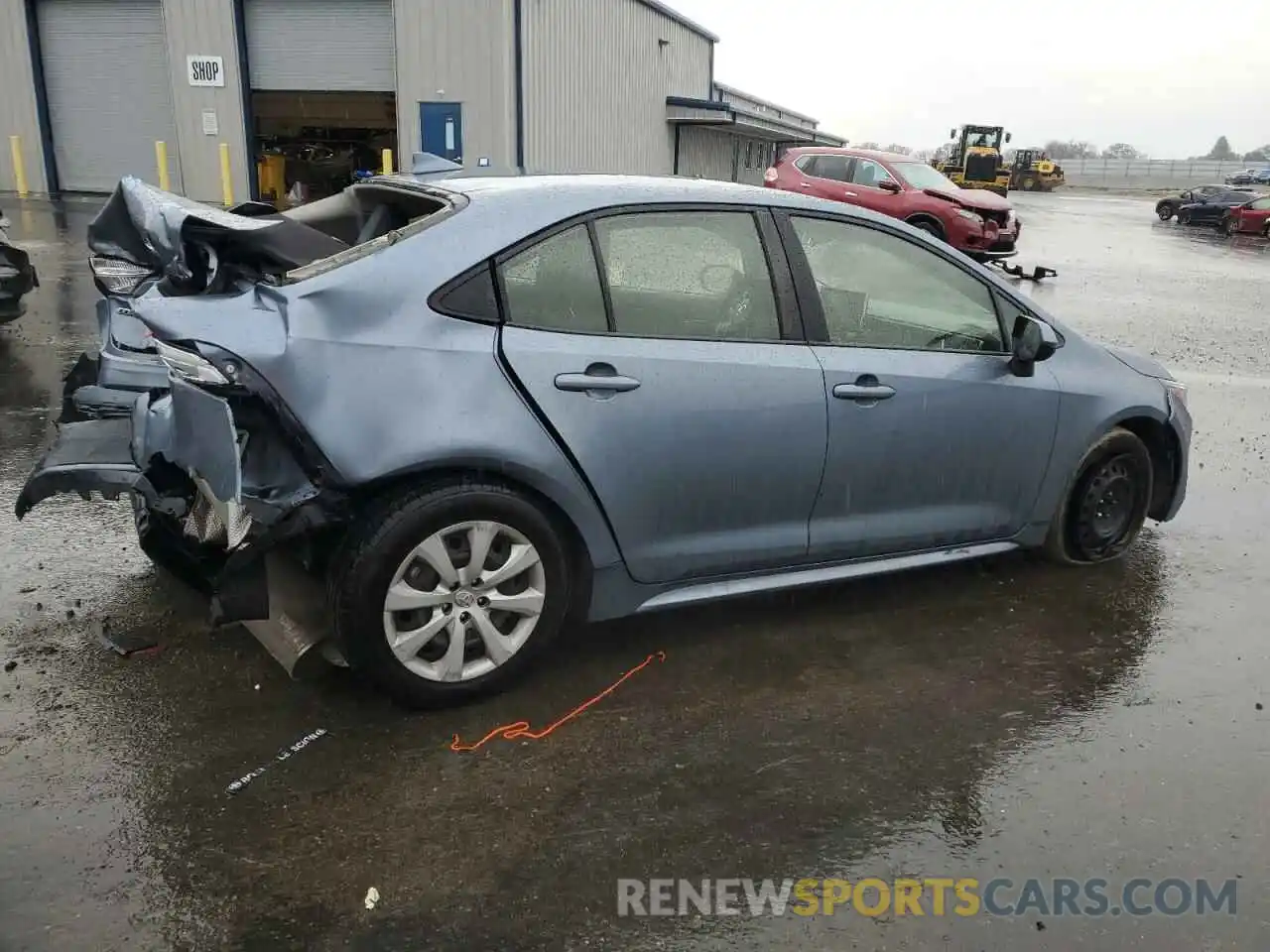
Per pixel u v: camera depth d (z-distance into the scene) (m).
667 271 3.51
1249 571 4.77
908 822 2.89
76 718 3.23
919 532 4.07
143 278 4.30
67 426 3.97
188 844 2.68
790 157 18.97
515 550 3.29
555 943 2.41
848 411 3.74
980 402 4.05
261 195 23.23
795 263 3.74
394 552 3.07
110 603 4.00
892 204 17.55
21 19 23.09
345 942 2.39
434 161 4.37
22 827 2.71
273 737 3.18
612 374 3.32
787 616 4.15
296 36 21.94
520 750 3.16
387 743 3.17
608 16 25.06
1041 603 4.34
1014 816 2.93
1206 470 6.43
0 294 8.21
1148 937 2.49
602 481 3.35
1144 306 14.49
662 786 3.01
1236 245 28.33
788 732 3.32
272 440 3.03
